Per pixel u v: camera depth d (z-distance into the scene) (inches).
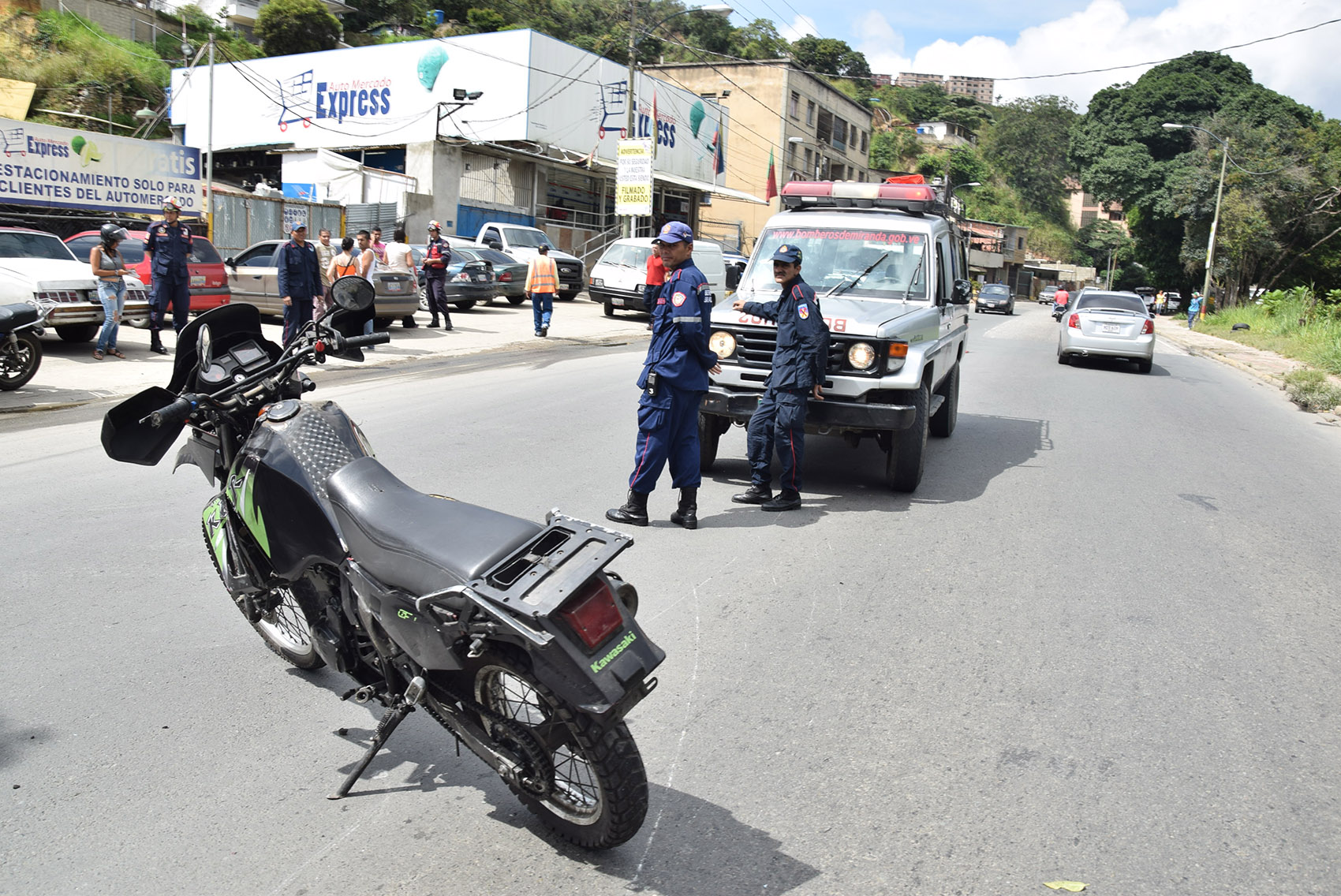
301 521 132.0
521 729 114.0
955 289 362.3
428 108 1252.5
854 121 2539.4
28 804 124.6
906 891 113.3
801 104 2207.2
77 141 830.5
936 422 394.3
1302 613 210.2
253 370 148.9
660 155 1508.4
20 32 1439.5
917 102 4886.8
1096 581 226.1
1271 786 139.0
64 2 1640.0
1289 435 459.2
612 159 1389.0
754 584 213.9
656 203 1553.9
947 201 398.6
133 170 866.8
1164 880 116.8
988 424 443.2
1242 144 2044.8
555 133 1252.5
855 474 331.6
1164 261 2394.2
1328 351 853.8
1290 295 1381.6
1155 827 127.9
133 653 167.6
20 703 149.4
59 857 114.3
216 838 119.3
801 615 197.3
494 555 110.7
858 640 185.8
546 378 507.8
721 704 159.0
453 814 126.8
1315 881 117.7
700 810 129.1
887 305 315.3
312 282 494.3
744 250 1849.2
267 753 139.3
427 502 124.8
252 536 144.3
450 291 821.9
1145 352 710.5
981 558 238.8
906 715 156.9
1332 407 551.8
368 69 1293.1
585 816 116.5
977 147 4729.3
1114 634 193.8
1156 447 400.5
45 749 137.4
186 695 154.8
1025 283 3853.3
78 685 155.6
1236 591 223.0
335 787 131.7
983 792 135.3
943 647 184.4
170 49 1749.5
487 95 1216.8
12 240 518.0
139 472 282.8
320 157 1142.3
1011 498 301.9
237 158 1454.2
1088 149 2586.1
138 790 129.0
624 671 105.5
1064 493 311.0
